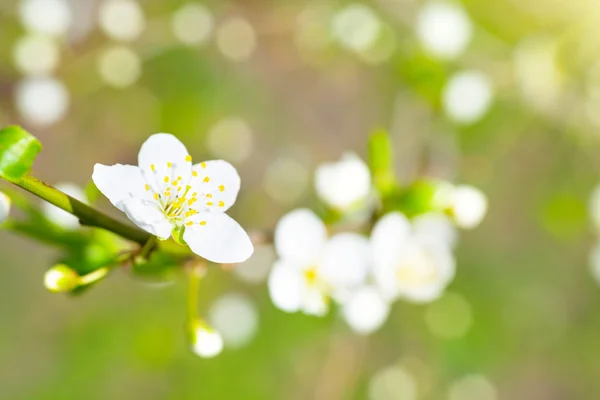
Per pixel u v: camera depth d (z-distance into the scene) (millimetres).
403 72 427
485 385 659
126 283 621
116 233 269
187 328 281
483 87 423
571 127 610
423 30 462
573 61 572
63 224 282
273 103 691
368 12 565
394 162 487
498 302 692
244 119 668
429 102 428
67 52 536
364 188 306
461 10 469
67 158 612
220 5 633
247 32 615
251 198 662
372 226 308
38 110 505
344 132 711
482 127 638
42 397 597
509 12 610
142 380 610
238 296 611
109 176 268
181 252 276
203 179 276
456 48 462
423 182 303
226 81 650
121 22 531
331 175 307
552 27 601
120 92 606
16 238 629
